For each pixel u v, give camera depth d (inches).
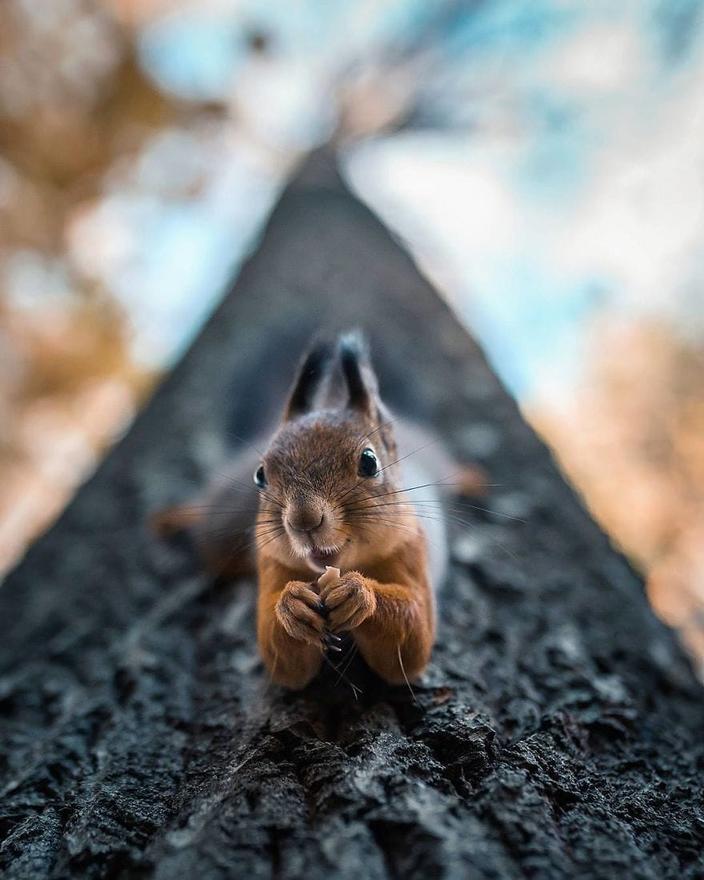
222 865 5.0
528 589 10.3
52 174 44.4
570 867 5.1
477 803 5.7
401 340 18.0
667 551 45.1
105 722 8.1
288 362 14.7
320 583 7.1
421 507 9.6
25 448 45.2
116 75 44.9
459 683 7.7
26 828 6.2
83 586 11.9
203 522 11.9
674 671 9.5
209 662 9.0
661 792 6.6
